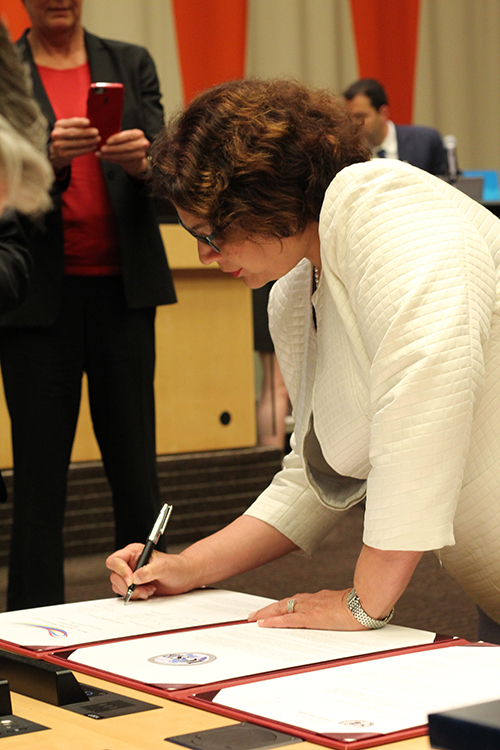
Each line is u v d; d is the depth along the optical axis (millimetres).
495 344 1146
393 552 1058
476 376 1058
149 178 1278
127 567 1310
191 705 809
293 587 3312
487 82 7730
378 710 765
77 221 2395
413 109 7473
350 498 1335
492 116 7707
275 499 1428
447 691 812
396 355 1051
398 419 1034
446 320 1054
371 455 1062
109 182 2381
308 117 1200
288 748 697
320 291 1246
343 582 3369
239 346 4012
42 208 869
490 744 526
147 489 2480
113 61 2514
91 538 3738
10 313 2307
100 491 3754
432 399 1030
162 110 2600
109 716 779
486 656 936
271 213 1174
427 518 1030
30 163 774
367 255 1106
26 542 2391
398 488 1032
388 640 1028
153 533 1337
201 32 6469
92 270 2414
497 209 4840
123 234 2377
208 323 3936
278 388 4504
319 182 1172
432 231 1110
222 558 1372
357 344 1136
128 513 2479
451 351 1042
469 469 1177
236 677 881
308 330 1386
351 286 1130
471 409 1048
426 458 1026
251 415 4066
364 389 1171
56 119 2414
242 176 1151
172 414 3883
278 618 1110
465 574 1282
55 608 1253
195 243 3766
